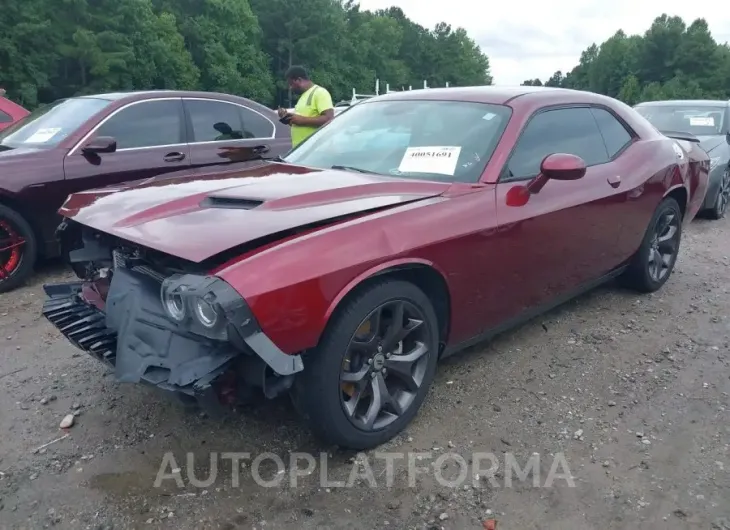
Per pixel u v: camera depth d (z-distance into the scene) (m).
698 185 5.73
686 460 3.22
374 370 3.21
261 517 2.82
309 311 2.77
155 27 49.94
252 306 2.61
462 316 3.61
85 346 3.15
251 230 2.86
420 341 3.41
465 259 3.46
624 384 3.96
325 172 3.81
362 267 2.95
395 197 3.38
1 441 3.34
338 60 73.25
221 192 3.36
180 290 2.63
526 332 4.67
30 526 2.75
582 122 4.51
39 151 5.78
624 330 4.74
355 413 3.18
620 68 98.19
